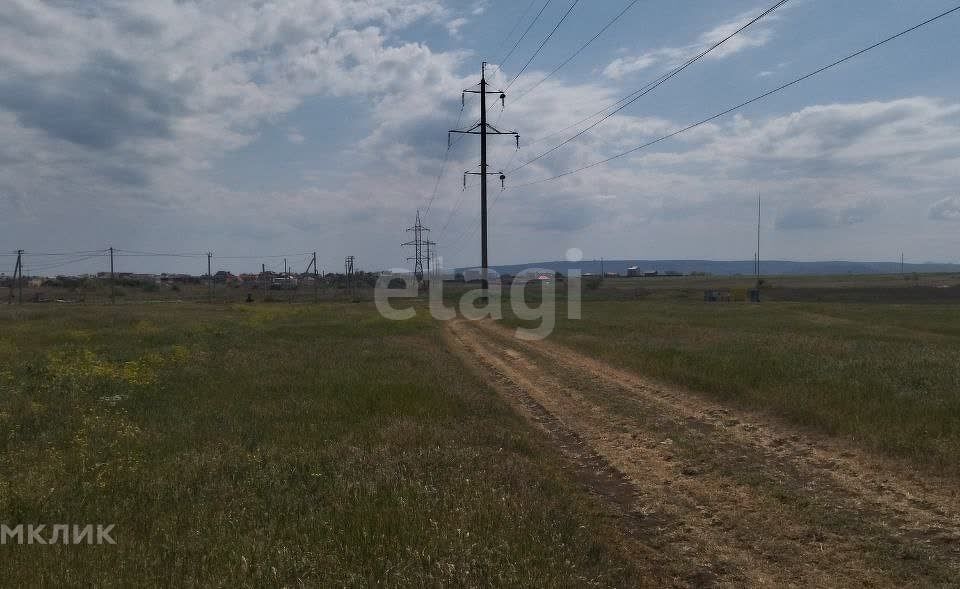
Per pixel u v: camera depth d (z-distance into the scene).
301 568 5.56
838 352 18.03
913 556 6.09
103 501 7.32
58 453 9.26
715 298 76.38
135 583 5.23
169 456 9.23
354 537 6.19
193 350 22.59
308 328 33.94
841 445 9.68
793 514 7.27
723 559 6.29
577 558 5.95
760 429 11.07
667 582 5.85
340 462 8.84
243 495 7.59
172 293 112.50
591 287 114.88
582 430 11.88
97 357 20.33
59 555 5.74
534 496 7.54
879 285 117.25
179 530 6.51
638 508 7.84
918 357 16.38
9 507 7.03
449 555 5.74
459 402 13.46
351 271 106.31
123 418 11.45
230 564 5.59
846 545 6.42
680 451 10.06
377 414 12.26
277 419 11.94
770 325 35.16
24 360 20.09
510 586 5.25
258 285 133.00
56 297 96.38
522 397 15.55
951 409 10.53
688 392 14.55
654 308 54.81
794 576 5.87
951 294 84.19
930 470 8.20
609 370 18.31
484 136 49.94
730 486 8.36
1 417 11.18
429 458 9.02
